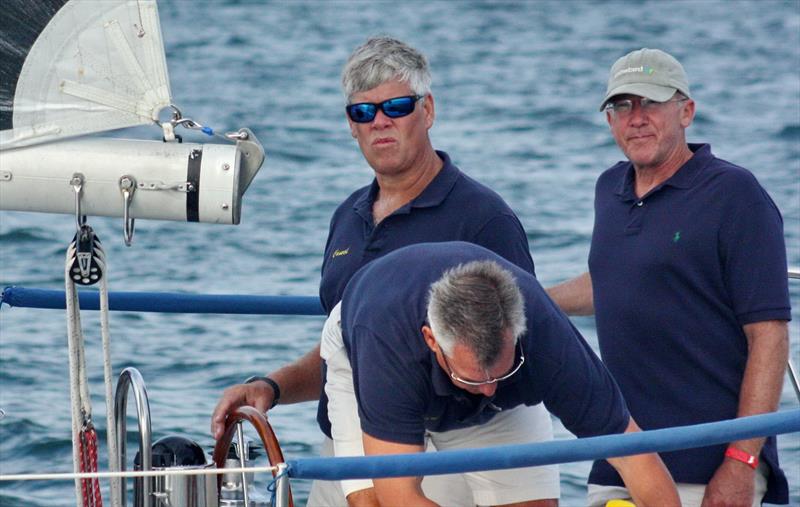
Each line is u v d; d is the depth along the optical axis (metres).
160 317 34.06
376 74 15.91
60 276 40.31
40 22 13.09
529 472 15.57
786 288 16.08
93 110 13.27
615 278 16.77
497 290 12.93
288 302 18.88
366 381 13.68
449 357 13.04
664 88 16.41
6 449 24.97
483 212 16.06
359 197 17.22
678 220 16.28
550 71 81.94
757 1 105.56
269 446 13.97
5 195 13.31
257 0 115.25
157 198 13.33
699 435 12.96
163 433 25.12
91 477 12.79
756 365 15.86
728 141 59.56
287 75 82.75
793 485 21.78
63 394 28.25
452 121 67.19
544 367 13.55
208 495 14.62
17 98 13.15
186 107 72.12
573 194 51.41
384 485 13.79
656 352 16.47
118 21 13.18
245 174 13.68
